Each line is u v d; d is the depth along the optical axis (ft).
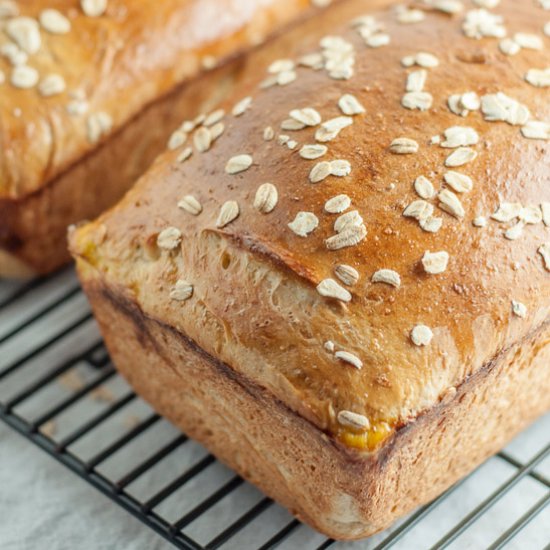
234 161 1.57
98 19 1.90
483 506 1.57
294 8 2.04
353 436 1.40
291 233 1.49
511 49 1.66
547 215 1.52
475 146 1.55
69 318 1.93
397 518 1.58
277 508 1.64
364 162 1.53
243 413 1.55
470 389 1.49
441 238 1.49
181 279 1.55
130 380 1.75
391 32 1.72
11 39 1.87
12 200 1.83
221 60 1.97
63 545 1.61
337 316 1.45
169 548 1.60
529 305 1.49
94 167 1.91
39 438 1.71
